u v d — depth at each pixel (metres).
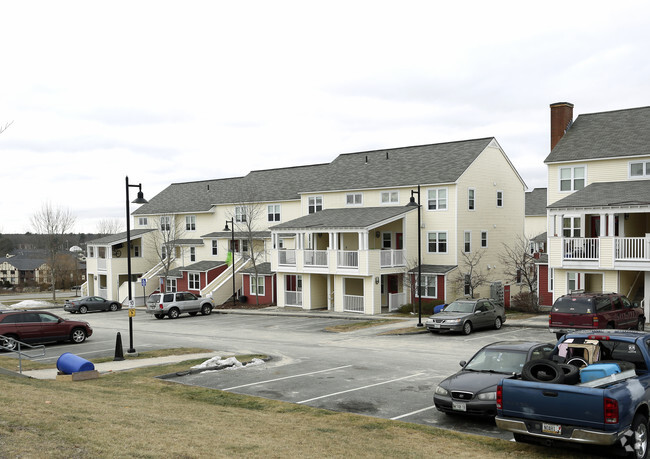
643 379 10.16
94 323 38.44
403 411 13.26
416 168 42.34
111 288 57.00
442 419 12.56
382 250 38.16
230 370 18.55
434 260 39.72
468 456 9.51
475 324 27.61
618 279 27.56
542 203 55.66
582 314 21.53
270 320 37.22
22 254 134.62
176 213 58.84
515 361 13.09
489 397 11.92
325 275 42.56
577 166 32.34
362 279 41.69
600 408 8.74
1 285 96.06
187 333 31.12
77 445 8.16
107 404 12.04
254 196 52.78
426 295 38.91
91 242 59.34
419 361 19.97
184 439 9.26
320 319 36.59
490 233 41.78
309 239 42.19
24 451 7.58
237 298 50.03
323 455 9.12
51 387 14.01
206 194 59.59
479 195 40.75
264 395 15.03
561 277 29.55
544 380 9.58
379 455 9.35
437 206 39.62
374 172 44.72
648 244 26.31
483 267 40.94
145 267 59.59
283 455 8.88
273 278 46.38
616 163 30.94
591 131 34.00
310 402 14.21
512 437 11.15
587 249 28.22
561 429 9.11
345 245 43.56
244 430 10.55
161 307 40.38
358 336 27.91
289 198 49.34
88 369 16.88
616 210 26.94
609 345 11.34
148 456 8.03
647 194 27.41
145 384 16.08
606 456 9.51
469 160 40.19
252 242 49.78
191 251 57.53
